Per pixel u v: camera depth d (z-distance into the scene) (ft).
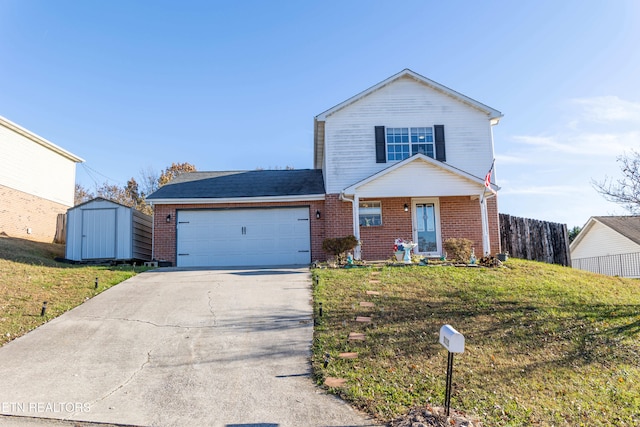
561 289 36.37
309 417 17.17
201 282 40.01
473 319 28.78
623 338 26.94
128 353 23.73
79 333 26.58
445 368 22.04
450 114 57.31
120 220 55.16
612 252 91.76
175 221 56.65
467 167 56.34
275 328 27.48
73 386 19.83
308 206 57.21
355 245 48.39
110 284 38.14
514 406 18.84
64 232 74.54
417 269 43.24
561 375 22.22
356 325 27.48
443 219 55.62
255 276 43.01
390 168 50.19
